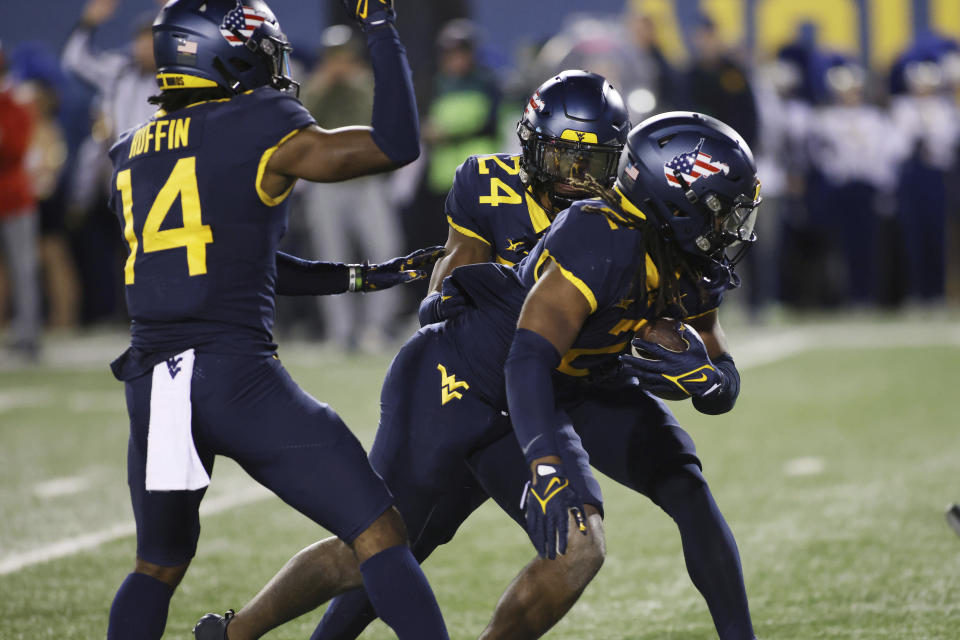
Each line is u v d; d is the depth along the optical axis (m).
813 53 41.72
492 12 46.00
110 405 26.70
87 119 39.94
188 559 10.29
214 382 9.72
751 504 17.73
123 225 10.16
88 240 41.12
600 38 33.31
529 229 11.65
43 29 46.22
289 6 45.78
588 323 10.28
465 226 11.98
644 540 16.22
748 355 32.59
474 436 10.82
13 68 39.09
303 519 17.61
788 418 24.03
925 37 42.91
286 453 9.75
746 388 27.64
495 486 10.82
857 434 22.34
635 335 10.59
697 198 9.88
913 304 42.75
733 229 10.12
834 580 14.23
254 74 10.16
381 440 11.14
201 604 13.94
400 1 39.47
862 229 41.62
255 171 9.80
